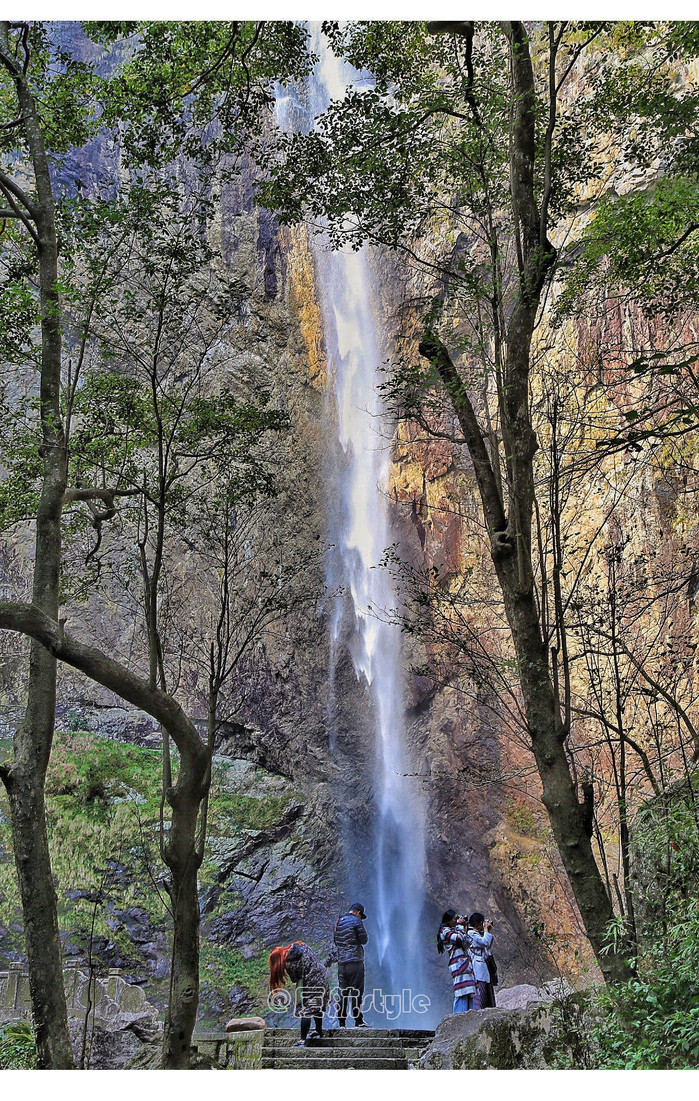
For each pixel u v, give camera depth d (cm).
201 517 1370
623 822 750
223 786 2502
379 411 2670
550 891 1847
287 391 2778
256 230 2891
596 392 1492
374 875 2445
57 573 882
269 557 2575
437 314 839
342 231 927
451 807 2230
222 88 1098
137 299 1505
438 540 2309
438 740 2300
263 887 2339
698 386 696
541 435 1017
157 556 912
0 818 2097
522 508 721
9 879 1984
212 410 1230
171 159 1106
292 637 2627
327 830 2498
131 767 2362
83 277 1316
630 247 895
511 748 2056
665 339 1448
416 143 886
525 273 768
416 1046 895
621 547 978
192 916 848
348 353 2859
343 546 2712
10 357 1115
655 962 625
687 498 1444
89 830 2142
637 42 986
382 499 2633
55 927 782
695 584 1382
